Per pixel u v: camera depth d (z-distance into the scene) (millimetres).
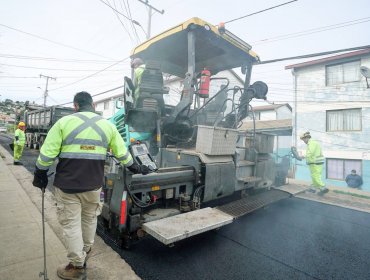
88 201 2373
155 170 3229
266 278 2727
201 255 3197
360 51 14047
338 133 15086
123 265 2828
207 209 3598
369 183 13945
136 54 5262
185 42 4641
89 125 2338
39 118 15781
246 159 4918
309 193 7129
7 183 6348
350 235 4004
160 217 3291
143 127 4430
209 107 5152
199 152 3896
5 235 3375
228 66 5676
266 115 23844
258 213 5062
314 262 3111
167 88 4621
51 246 3098
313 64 15914
